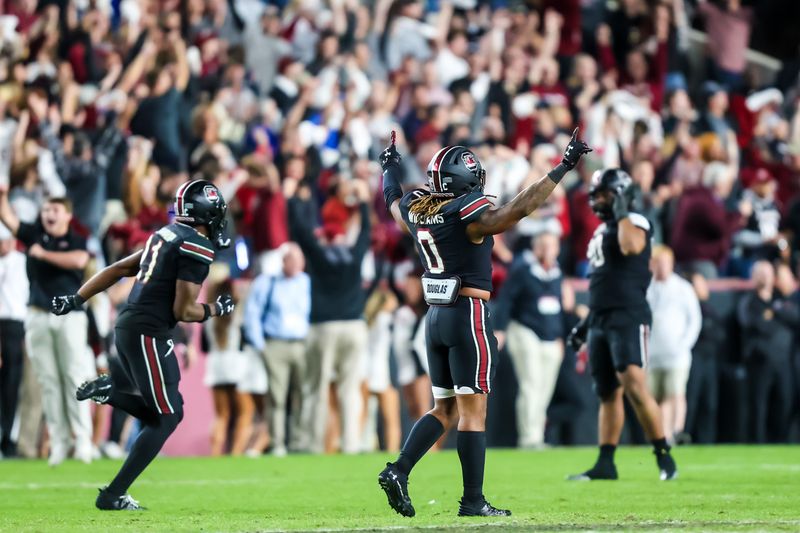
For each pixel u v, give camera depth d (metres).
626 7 74.94
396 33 70.50
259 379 50.44
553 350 53.03
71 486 34.25
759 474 36.78
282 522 23.00
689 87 75.50
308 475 38.25
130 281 49.72
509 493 30.42
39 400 48.22
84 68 60.53
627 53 74.69
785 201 67.88
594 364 33.84
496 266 56.41
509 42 70.19
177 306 25.27
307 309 50.66
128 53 62.28
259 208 53.69
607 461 34.72
